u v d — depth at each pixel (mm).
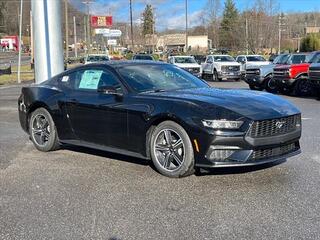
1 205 5414
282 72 20109
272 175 6418
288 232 4496
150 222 4820
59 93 7996
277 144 6148
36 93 8336
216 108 6035
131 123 6781
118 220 4898
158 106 6461
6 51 115750
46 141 8211
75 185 6164
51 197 5680
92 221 4883
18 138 9586
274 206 5207
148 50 104000
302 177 6316
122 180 6352
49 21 12828
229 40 97062
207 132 5934
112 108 7012
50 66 12930
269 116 6059
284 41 95062
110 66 7445
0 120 12172
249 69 23547
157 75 7461
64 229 4684
